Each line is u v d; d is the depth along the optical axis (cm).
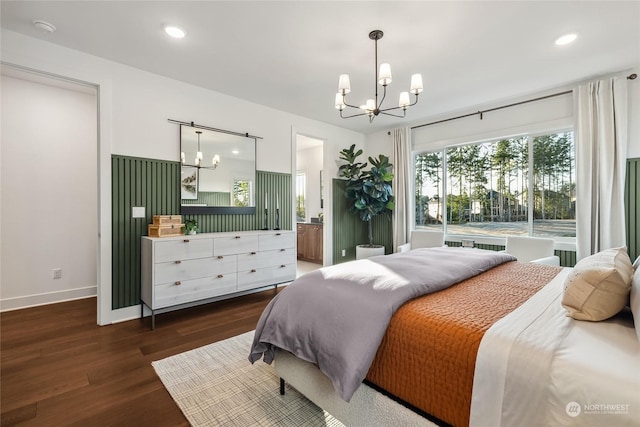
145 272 285
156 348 231
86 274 367
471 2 201
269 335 160
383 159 482
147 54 271
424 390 112
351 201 529
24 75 315
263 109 402
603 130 302
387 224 521
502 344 97
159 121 313
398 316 125
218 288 310
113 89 283
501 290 158
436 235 414
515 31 235
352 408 133
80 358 214
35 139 333
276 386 183
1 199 314
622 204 294
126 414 156
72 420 151
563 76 314
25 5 204
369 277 157
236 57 276
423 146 468
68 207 354
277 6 206
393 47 259
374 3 203
